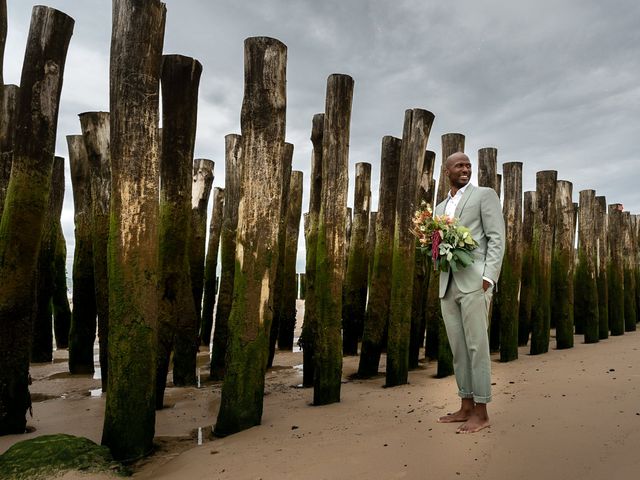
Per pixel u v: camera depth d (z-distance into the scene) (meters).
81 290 7.82
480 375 3.49
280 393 6.11
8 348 4.25
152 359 3.70
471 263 3.51
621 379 4.68
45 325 8.76
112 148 3.67
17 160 4.43
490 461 2.87
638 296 15.12
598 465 2.68
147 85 3.71
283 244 8.30
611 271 11.54
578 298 12.18
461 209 3.68
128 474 3.24
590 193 9.97
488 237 3.61
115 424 3.57
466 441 3.21
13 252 4.29
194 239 8.47
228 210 7.79
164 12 3.90
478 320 3.52
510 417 3.62
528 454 2.91
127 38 3.67
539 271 8.37
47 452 3.14
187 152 5.93
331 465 3.06
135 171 3.63
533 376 5.35
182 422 4.73
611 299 11.44
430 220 3.74
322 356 5.07
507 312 7.42
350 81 5.34
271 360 8.27
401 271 6.09
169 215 5.84
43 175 4.52
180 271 5.74
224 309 7.29
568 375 5.18
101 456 3.27
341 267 5.23
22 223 4.34
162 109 5.89
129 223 3.61
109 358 3.64
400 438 3.43
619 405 3.72
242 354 4.16
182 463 3.39
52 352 8.95
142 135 3.67
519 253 7.63
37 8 4.60
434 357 8.29
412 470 2.86
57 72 4.66
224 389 4.20
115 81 3.68
